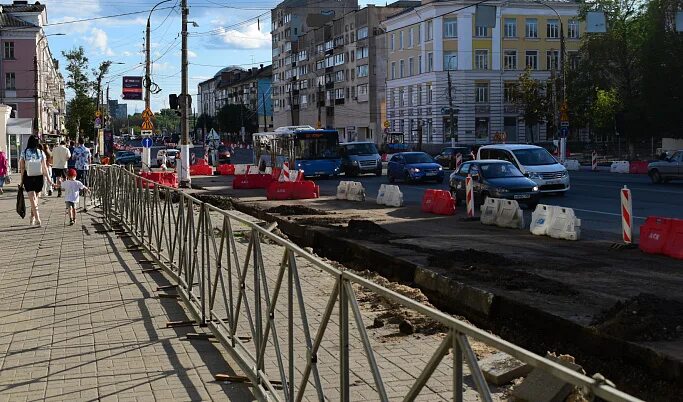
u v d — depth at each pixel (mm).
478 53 75875
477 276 11875
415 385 3408
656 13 53219
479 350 5293
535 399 3377
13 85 79188
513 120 77625
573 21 78062
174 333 7871
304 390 4844
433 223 20641
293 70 126375
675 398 7121
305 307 4816
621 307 8953
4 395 5922
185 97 35625
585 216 21531
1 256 13445
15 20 79750
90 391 6012
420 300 9805
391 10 93938
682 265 12859
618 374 7918
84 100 80250
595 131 70125
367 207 26141
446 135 76938
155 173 36094
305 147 46188
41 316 8688
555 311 9500
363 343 3936
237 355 6590
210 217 8016
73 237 15984
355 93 98625
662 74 52375
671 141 57562
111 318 8539
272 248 5676
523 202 23641
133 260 12688
